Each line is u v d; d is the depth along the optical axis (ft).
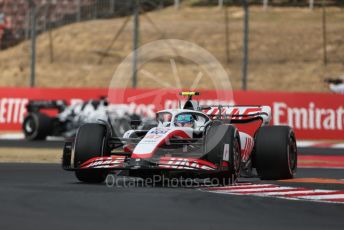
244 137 134.41
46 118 297.94
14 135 317.63
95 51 578.25
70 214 84.58
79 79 539.29
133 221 80.12
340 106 308.60
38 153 227.20
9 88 331.98
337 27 610.24
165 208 91.45
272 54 564.30
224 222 81.00
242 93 310.24
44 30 615.57
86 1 633.61
